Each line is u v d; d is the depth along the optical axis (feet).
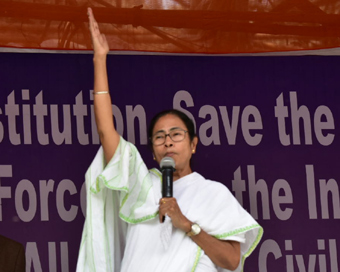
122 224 28.68
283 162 37.47
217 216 26.99
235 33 34.88
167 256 26.08
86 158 36.83
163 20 34.19
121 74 37.58
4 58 37.09
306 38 34.86
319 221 37.17
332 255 36.94
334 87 38.06
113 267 27.89
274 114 37.76
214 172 37.14
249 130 37.63
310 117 37.83
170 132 28.12
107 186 27.09
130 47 34.45
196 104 37.63
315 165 37.52
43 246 35.94
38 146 36.68
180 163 28.02
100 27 34.35
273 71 38.04
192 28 34.73
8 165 36.35
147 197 27.20
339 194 37.42
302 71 38.11
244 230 27.02
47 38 33.99
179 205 27.17
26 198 36.24
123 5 33.22
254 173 37.32
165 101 37.55
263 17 34.04
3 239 30.37
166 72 37.76
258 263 36.68
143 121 37.35
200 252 26.32
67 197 36.45
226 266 26.73
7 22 33.76
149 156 37.04
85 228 27.99
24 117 36.81
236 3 33.42
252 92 37.83
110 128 27.55
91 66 37.50
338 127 37.81
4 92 36.83
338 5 33.47
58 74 37.29
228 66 37.93
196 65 37.91
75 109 37.11
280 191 37.27
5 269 29.68
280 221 37.06
